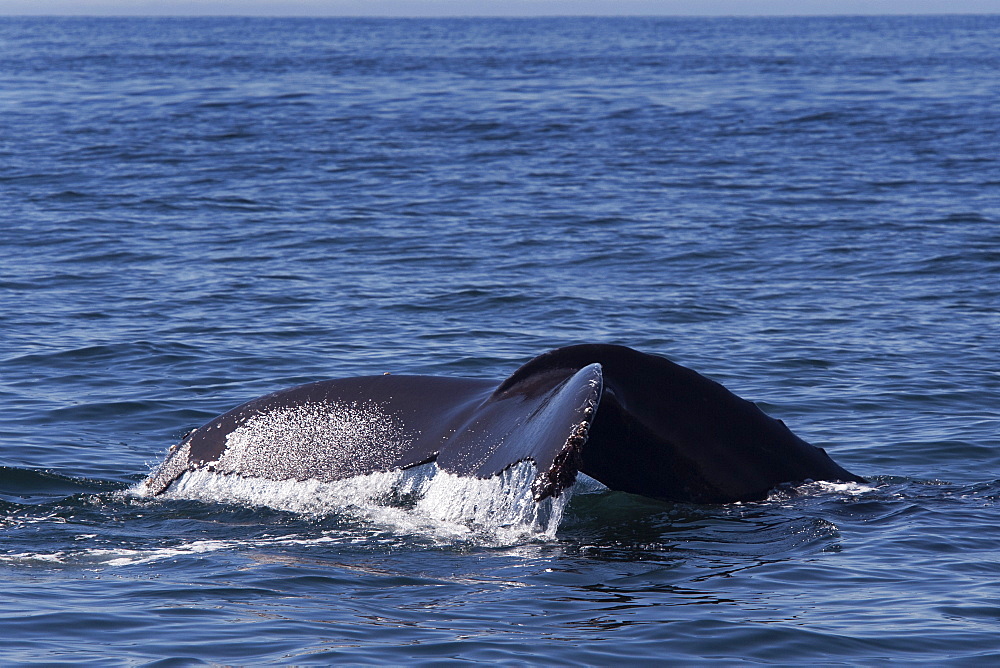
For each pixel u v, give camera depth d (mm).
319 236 87000
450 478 29891
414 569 28312
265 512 31562
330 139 149875
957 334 58969
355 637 24609
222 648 24062
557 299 66438
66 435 41969
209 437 33281
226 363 52500
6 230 88062
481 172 122062
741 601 26656
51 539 30422
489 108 189125
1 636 24531
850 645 24469
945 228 90562
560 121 170125
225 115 177875
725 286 70875
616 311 63688
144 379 49844
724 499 32281
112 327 59062
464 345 56031
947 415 45188
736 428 32750
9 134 150500
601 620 25562
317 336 57719
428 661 23453
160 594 26891
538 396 30016
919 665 23609
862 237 86875
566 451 25375
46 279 71250
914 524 31578
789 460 33312
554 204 102250
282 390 33438
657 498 32469
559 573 28125
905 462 39531
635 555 29328
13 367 51531
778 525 31219
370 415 31969
